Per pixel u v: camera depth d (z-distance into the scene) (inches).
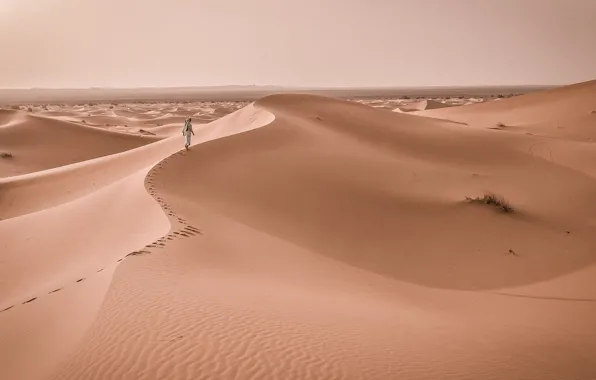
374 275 510.3
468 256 585.9
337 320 312.7
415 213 713.0
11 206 981.2
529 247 611.8
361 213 696.4
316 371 229.8
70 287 372.5
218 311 292.7
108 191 742.5
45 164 1652.3
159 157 1230.3
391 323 328.8
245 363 229.3
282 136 1055.6
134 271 362.6
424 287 496.4
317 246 576.7
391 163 984.3
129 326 261.4
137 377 212.4
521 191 863.7
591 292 474.0
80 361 227.9
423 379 241.6
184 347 239.9
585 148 1194.6
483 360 283.1
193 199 655.1
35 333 296.0
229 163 831.7
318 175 829.8
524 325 383.6
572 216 740.0
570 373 286.4
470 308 430.0
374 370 241.6
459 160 1105.4
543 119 2090.3
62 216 665.0
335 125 1336.1
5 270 512.4
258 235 560.1
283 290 374.0
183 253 436.1
